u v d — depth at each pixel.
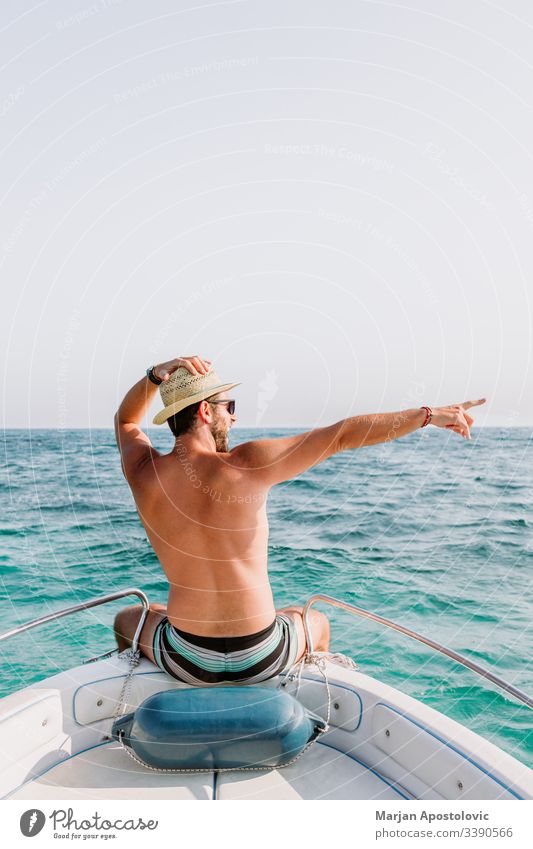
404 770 1.72
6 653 4.02
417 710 1.76
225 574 1.88
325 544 6.98
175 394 1.97
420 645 4.18
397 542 7.11
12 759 1.71
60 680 1.93
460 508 9.23
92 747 1.91
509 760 1.55
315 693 1.96
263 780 1.75
